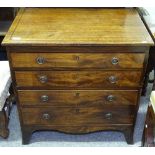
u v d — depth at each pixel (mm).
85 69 1485
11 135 1857
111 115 1685
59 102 1623
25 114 1668
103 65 1470
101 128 1752
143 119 1995
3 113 1717
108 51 1416
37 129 1748
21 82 1533
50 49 1404
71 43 1366
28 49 1403
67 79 1526
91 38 1406
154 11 1893
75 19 1621
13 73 1499
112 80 1527
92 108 1654
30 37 1409
